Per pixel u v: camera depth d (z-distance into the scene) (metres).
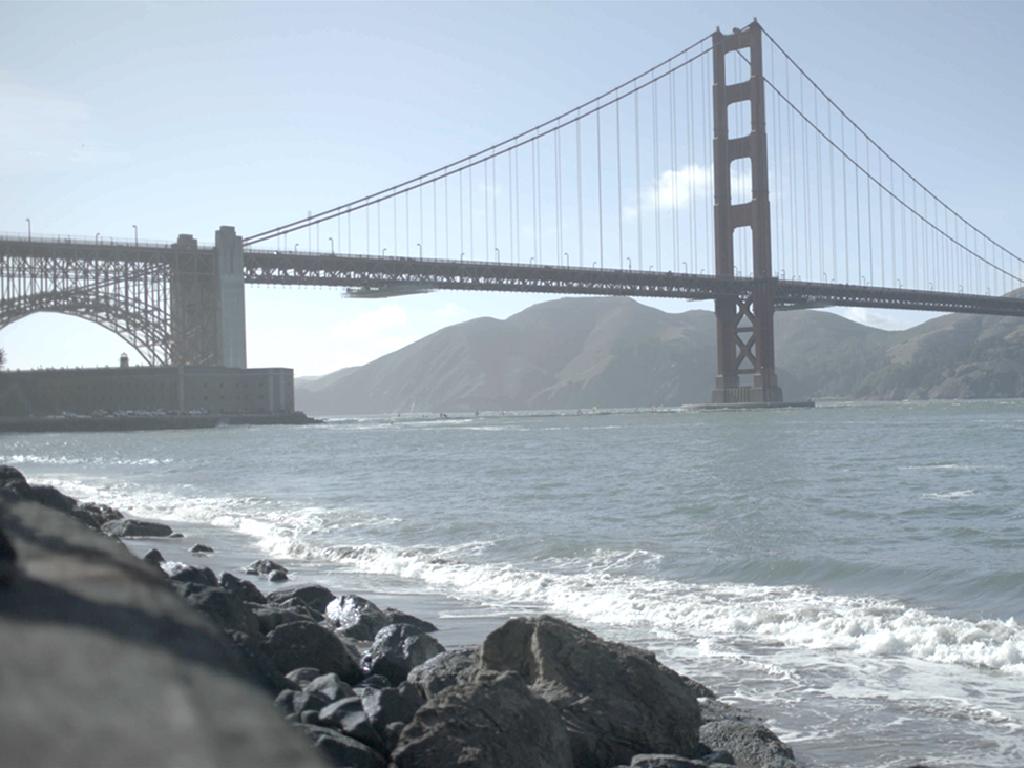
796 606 13.70
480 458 57.25
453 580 16.53
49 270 126.50
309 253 134.88
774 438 72.19
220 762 0.55
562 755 5.98
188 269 134.00
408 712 6.68
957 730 8.38
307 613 11.87
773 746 7.36
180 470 52.97
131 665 0.65
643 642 11.87
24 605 0.75
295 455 66.25
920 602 14.42
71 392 141.75
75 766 0.52
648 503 30.06
